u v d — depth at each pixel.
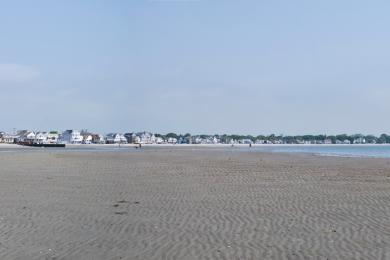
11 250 9.95
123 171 31.77
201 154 70.81
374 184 23.17
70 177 26.88
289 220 13.28
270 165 39.50
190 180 25.19
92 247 10.24
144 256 9.52
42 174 28.89
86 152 79.75
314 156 64.06
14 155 61.06
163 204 16.30
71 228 12.20
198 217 13.76
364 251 9.84
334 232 11.68
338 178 26.55
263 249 10.02
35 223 12.84
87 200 17.28
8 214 14.20
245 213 14.43
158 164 40.62
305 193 19.39
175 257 9.43
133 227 12.33
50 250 9.98
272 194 19.06
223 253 9.70
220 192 19.75
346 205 16.06
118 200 17.30
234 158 54.88
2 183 23.22
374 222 13.01
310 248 10.11
